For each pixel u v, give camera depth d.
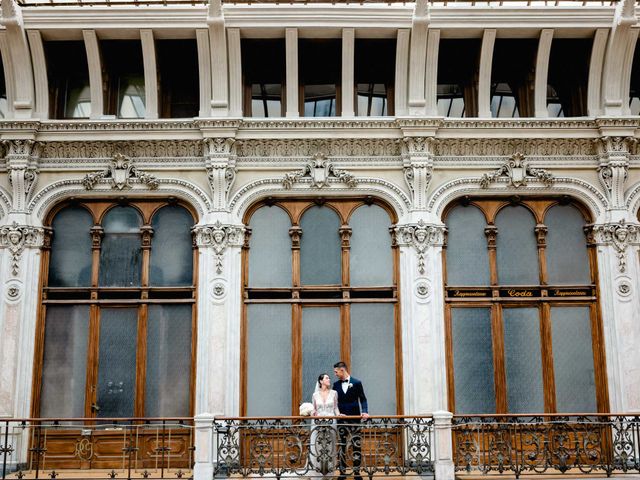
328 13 13.18
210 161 13.44
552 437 11.56
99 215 13.64
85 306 13.30
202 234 13.30
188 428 12.84
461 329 13.27
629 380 12.82
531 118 13.45
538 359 13.20
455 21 13.23
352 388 11.38
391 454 11.13
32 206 13.36
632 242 13.33
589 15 13.24
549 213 13.77
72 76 14.24
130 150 13.65
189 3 13.36
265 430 12.70
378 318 13.31
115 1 13.29
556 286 13.38
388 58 14.15
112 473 11.23
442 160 13.70
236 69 13.55
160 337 13.20
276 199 13.71
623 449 11.35
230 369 12.80
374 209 13.75
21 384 12.73
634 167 13.63
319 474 10.74
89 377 12.97
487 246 13.59
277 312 13.32
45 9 13.08
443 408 12.70
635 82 14.26
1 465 12.29
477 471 11.77
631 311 13.06
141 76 14.26
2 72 14.01
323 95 14.16
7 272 13.05
